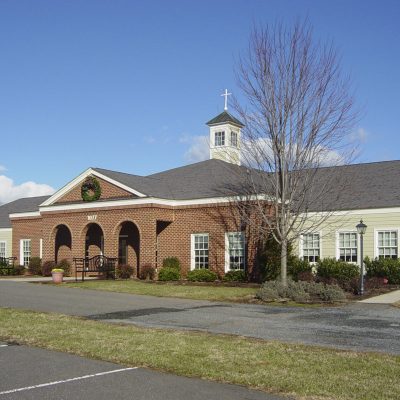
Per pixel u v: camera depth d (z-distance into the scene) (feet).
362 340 37.17
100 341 36.17
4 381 26.71
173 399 23.76
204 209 93.09
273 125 66.03
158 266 97.04
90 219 100.89
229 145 111.24
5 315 48.55
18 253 127.13
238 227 88.58
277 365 29.32
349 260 87.97
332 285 65.00
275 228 68.18
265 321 46.14
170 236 96.63
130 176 104.32
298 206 73.26
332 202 89.61
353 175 97.09
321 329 41.86
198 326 43.47
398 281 80.33
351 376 27.04
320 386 25.36
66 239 112.98
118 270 95.71
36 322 44.57
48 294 68.23
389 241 85.35
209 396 24.21
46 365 30.12
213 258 91.20
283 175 66.13
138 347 34.06
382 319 47.32
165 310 53.52
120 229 99.14
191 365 29.43
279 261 82.69
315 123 67.77
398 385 25.45
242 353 32.24
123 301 61.16
